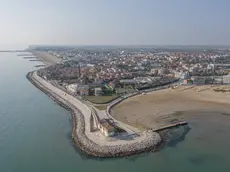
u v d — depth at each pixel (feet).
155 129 346.33
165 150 288.71
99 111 422.41
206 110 442.09
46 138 321.93
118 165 255.91
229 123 379.35
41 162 260.62
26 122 381.40
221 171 244.42
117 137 314.76
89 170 245.65
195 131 347.56
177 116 407.85
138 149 286.46
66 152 283.79
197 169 247.70
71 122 384.27
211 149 291.99
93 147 288.51
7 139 317.63
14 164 256.73
